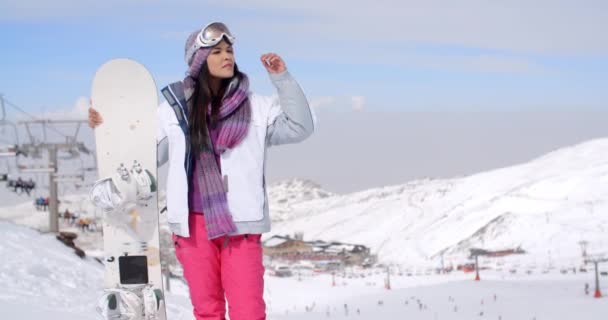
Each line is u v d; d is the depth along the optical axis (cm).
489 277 9062
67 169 1603
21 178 1639
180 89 271
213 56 259
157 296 281
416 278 9631
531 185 19962
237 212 261
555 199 17888
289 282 8550
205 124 262
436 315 5041
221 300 274
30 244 1015
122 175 283
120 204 279
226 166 263
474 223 17262
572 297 5597
